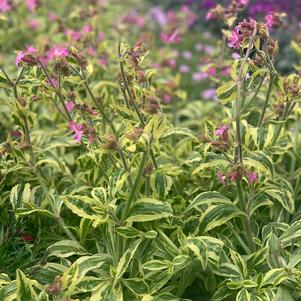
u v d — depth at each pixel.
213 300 3.22
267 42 3.30
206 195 3.34
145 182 3.50
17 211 3.53
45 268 3.34
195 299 3.49
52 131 4.90
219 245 3.15
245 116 3.91
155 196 3.45
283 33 7.97
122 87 3.51
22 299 2.90
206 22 9.84
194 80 7.70
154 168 3.61
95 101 3.83
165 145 4.46
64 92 3.79
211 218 3.27
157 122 2.98
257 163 3.14
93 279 3.18
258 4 7.51
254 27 3.18
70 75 3.74
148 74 3.69
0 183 3.82
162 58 6.64
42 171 4.21
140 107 3.48
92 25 5.29
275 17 3.78
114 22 7.25
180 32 8.30
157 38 9.12
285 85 3.47
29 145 3.53
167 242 3.32
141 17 9.05
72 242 3.47
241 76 3.06
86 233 3.43
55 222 3.83
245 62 3.08
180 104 6.11
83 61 3.69
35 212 3.54
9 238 3.53
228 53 4.87
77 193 3.91
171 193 3.89
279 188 3.68
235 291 3.20
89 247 3.71
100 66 5.14
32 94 3.68
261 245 3.42
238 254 3.27
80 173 4.14
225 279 3.28
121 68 3.35
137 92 3.48
